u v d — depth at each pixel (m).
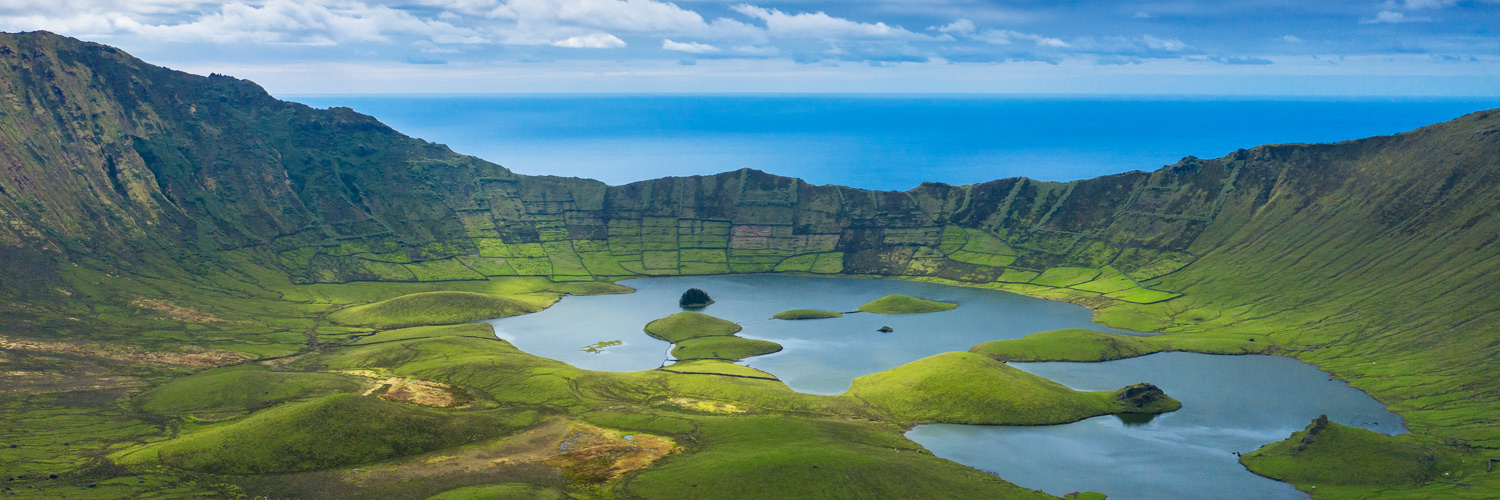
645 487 161.75
